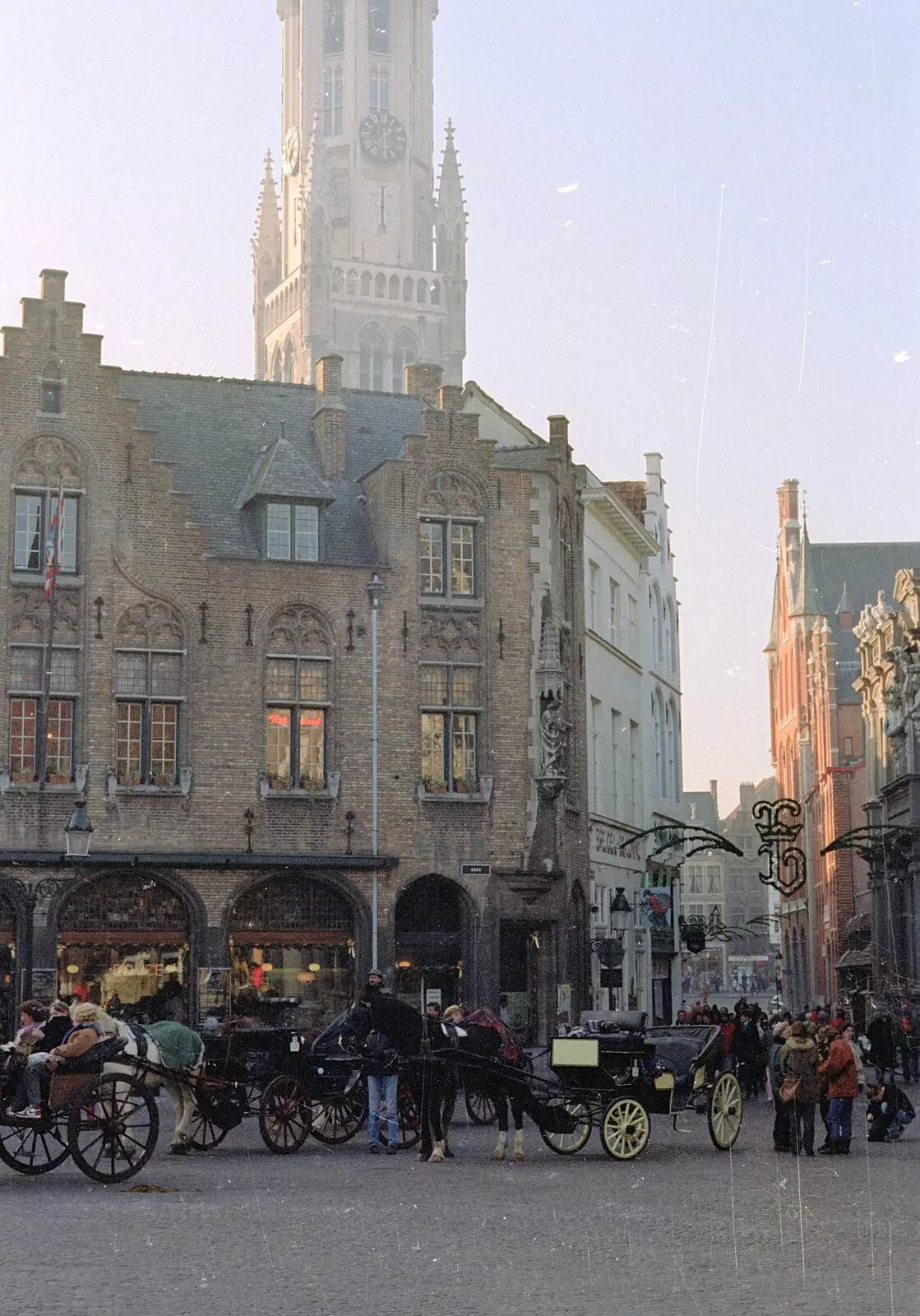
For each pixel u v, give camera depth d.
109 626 43.66
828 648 90.69
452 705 46.22
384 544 46.31
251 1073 24.25
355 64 154.62
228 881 43.53
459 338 154.12
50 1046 21.89
